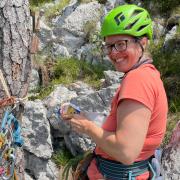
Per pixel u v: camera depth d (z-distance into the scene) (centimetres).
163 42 538
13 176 240
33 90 506
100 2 611
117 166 192
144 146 187
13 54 256
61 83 514
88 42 567
